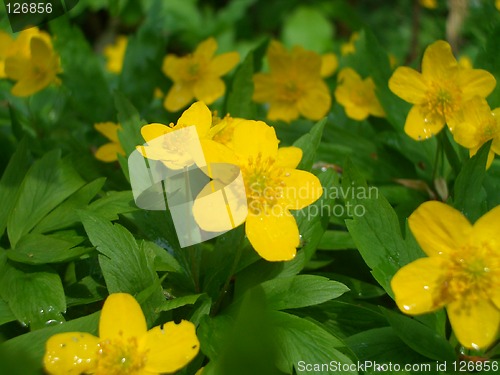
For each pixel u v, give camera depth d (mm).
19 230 147
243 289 141
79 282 146
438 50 153
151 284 130
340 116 217
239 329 116
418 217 120
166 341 118
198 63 201
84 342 118
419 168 181
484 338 116
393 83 156
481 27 225
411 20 341
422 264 119
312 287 132
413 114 156
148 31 222
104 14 423
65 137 208
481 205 143
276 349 122
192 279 144
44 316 132
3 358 112
